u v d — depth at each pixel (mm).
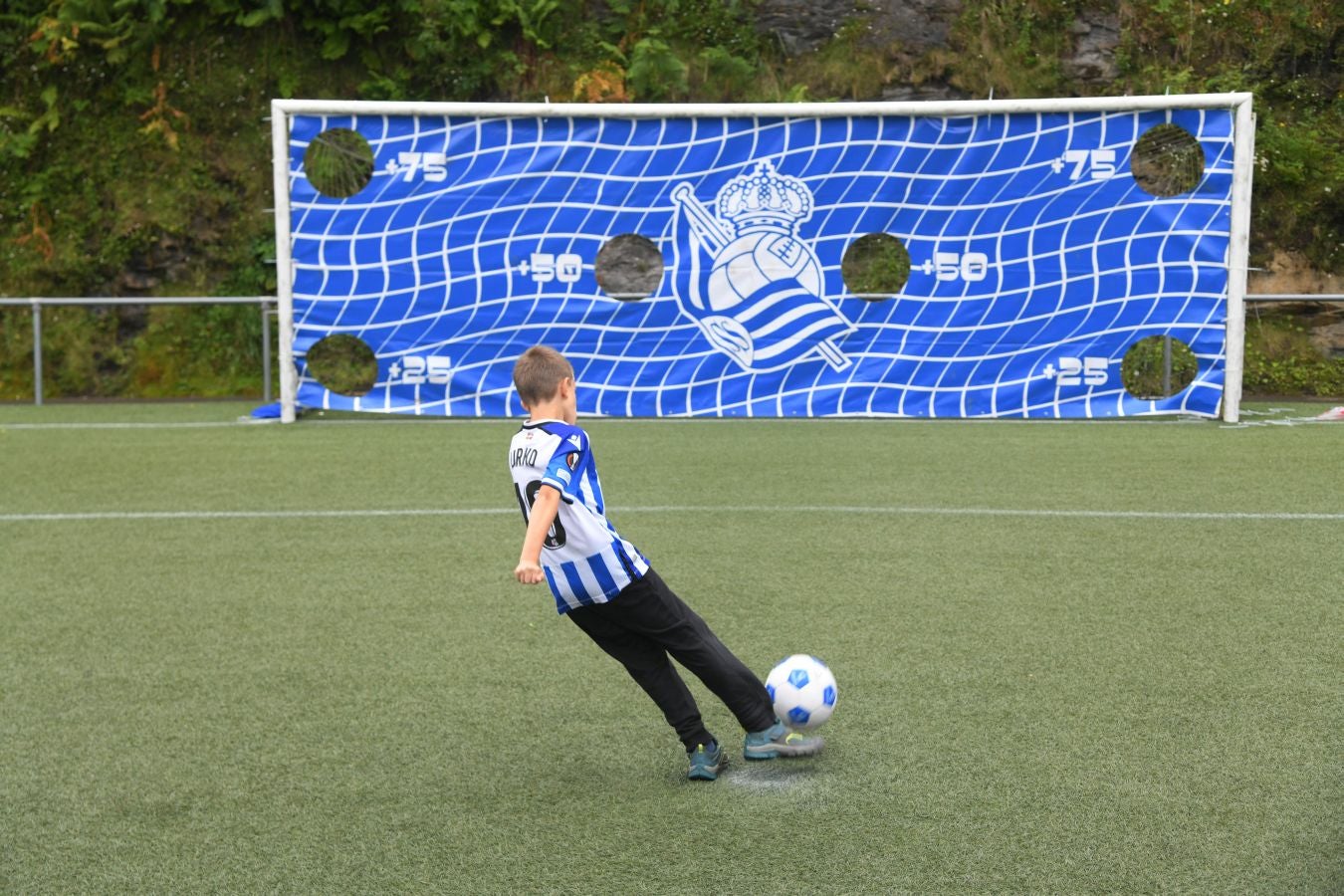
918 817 3684
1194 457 9773
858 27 15969
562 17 16172
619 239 14742
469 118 11758
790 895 3238
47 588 6379
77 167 15297
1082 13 15891
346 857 3498
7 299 13867
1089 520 7629
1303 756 4094
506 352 12016
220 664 5199
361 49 15703
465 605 6008
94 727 4516
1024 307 11758
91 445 10797
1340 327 14219
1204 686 4781
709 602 5992
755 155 11734
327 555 6996
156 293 15164
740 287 11891
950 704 4625
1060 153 11539
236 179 15352
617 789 3924
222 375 14719
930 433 11078
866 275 14562
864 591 6156
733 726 4480
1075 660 5102
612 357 11992
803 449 10289
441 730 4449
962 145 11594
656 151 11758
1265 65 15492
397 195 11836
